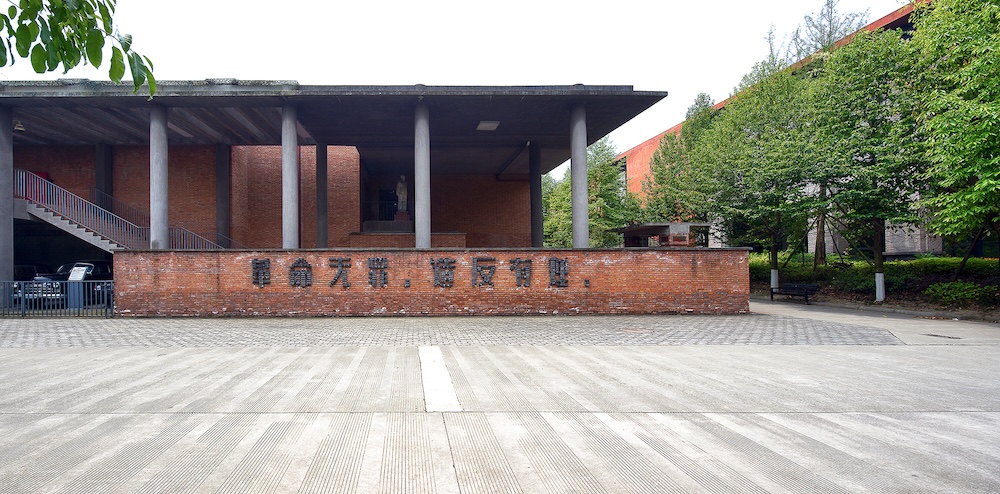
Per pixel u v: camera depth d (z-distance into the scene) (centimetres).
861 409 630
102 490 393
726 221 2798
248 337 1213
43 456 466
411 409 621
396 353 1005
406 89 1736
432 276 1672
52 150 2452
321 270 1652
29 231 2566
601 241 3616
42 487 398
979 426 565
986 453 481
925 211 2156
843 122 2197
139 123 2055
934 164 1869
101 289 1672
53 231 2573
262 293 1639
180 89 1677
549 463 452
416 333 1281
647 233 2316
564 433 534
